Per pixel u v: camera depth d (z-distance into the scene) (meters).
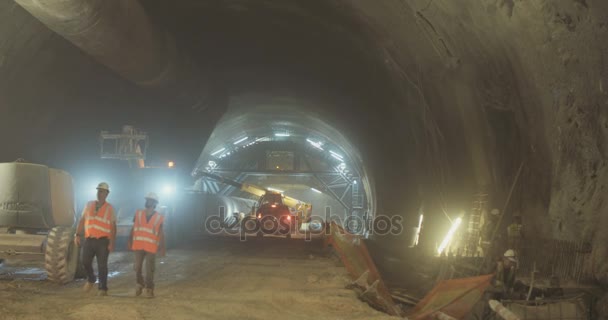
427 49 15.12
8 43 15.32
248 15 20.88
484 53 12.43
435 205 19.05
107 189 8.70
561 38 9.28
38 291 8.96
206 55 24.83
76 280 10.50
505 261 9.39
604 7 8.07
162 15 20.33
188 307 7.86
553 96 10.38
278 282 11.09
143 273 11.83
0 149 17.09
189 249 19.22
